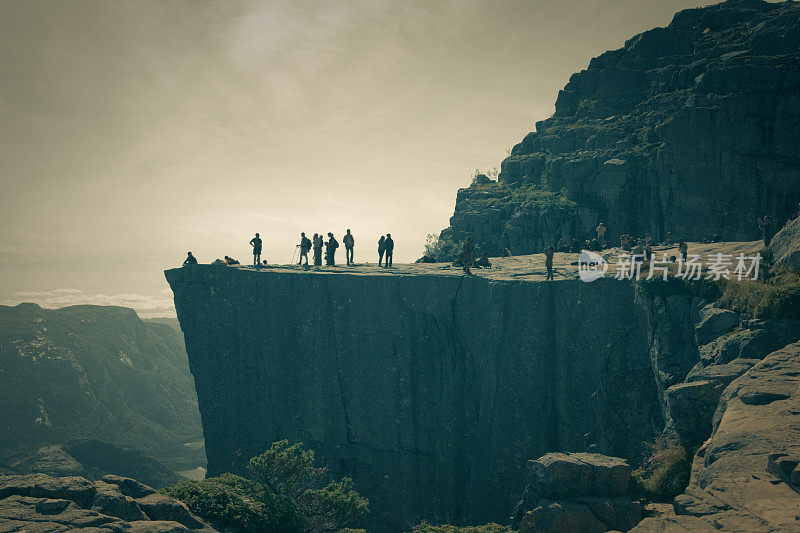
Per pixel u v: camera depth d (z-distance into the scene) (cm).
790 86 6675
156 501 1534
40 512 1256
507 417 3822
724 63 7319
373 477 4566
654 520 1062
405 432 4434
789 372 1725
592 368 3553
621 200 7425
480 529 1856
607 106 8912
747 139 6725
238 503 1916
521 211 7700
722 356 2228
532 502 1817
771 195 6650
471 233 8044
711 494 1139
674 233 7169
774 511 1033
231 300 5166
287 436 4950
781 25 7656
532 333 3738
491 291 3978
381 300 4522
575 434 3584
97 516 1245
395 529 4434
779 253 2645
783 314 2167
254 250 5338
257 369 5103
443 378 4350
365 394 4597
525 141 9475
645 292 3011
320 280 4762
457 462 4284
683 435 1973
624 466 1741
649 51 8969
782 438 1323
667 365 2814
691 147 7012
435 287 4341
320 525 2173
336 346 4706
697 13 9000
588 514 1641
